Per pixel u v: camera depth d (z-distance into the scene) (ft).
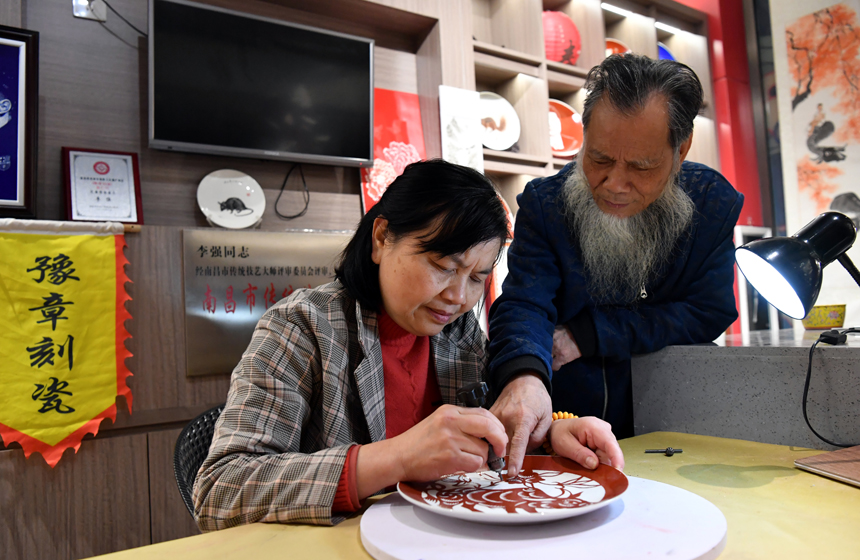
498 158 9.91
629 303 4.39
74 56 7.11
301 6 8.68
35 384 5.99
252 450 2.52
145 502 6.47
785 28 12.94
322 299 3.16
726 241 4.32
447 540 1.89
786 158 12.96
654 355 4.20
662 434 3.95
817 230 2.90
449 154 9.01
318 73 8.23
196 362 6.92
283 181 8.35
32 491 5.94
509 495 2.24
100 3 7.25
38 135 6.73
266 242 7.55
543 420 3.07
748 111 13.71
